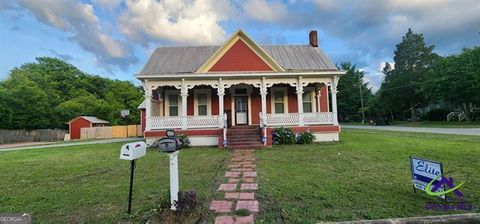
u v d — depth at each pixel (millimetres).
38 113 32375
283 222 3969
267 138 13453
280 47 20469
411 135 16938
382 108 50969
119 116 41781
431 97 38219
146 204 4840
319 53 19281
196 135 14891
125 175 7270
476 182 5883
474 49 33750
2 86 35844
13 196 5500
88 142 21266
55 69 49719
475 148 9984
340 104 58812
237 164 8719
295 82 15797
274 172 7316
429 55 45438
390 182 6016
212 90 17875
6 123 29547
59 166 8852
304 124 15344
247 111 17891
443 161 8023
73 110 37625
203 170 7816
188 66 17281
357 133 20562
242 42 16641
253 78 15727
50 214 4488
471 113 34625
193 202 4324
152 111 17438
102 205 4859
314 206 4602
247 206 4672
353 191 5371
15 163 9711
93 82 51156
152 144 14180
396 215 4129
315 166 8016
